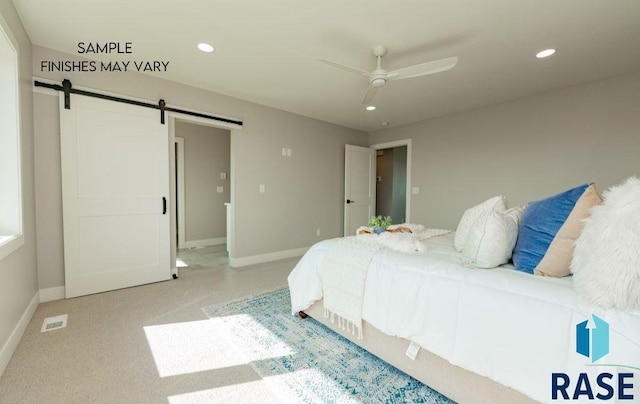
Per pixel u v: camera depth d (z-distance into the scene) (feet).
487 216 4.64
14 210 6.47
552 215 4.22
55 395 4.58
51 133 8.29
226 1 6.14
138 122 9.75
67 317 7.36
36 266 7.95
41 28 7.20
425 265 4.90
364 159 18.01
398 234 6.87
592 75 9.72
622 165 9.75
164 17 6.73
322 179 16.26
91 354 5.73
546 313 3.40
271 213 14.06
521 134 12.07
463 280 4.27
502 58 8.58
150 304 8.31
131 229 9.73
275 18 6.74
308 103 13.05
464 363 4.01
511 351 3.58
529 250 4.31
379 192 24.76
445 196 14.73
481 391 3.99
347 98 12.30
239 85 10.94
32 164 7.76
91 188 8.93
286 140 14.46
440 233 8.46
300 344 6.22
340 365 5.49
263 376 5.13
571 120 10.76
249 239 13.29
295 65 9.20
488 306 3.85
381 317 5.21
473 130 13.61
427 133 15.52
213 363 5.49
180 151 16.74
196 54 8.52
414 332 4.64
